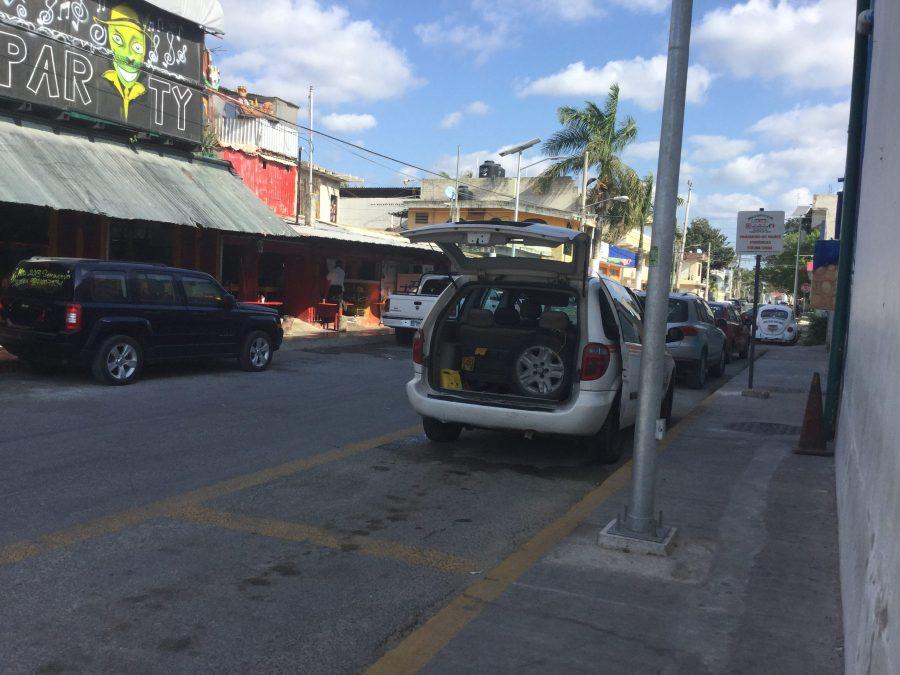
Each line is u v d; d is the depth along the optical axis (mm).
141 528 4977
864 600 2922
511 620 3814
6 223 13648
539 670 3340
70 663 3279
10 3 12922
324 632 3666
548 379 6910
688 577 4383
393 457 7227
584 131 37031
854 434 4676
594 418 6660
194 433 7879
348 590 4160
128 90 15008
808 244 61781
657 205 4688
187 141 16453
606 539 4809
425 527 5262
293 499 5762
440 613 3877
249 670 3297
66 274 10188
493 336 7145
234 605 3912
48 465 6391
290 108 26766
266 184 22188
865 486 3496
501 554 4801
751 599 4105
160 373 12094
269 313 13250
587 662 3418
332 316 22938
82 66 14062
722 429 9062
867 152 6008
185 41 16375
